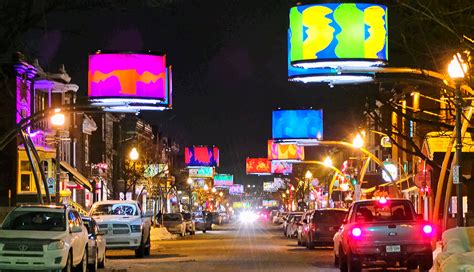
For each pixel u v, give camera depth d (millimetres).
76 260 21391
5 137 23516
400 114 24438
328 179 92250
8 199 44125
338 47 19906
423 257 21297
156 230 52188
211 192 153000
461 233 11578
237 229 85188
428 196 43031
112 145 76125
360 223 21359
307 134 46000
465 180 36625
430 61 20953
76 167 59438
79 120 60719
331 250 36250
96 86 30391
